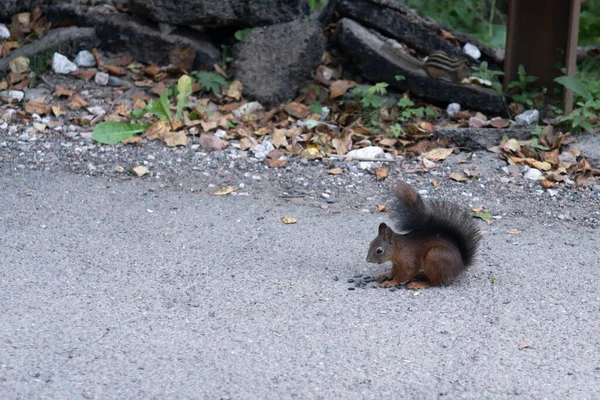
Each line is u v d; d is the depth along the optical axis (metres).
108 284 7.11
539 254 7.97
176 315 6.55
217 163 10.32
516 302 6.87
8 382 5.48
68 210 8.85
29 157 10.30
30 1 13.48
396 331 6.30
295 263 7.68
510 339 6.21
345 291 7.05
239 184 9.80
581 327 6.43
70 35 12.73
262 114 11.66
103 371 5.66
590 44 15.41
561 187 9.91
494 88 12.08
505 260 7.79
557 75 11.93
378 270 7.57
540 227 8.81
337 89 12.22
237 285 7.13
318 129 11.27
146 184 9.73
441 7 16.48
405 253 7.03
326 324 6.41
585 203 9.51
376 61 12.33
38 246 7.89
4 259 7.56
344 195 9.62
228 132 11.13
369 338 6.19
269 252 7.92
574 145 10.96
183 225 8.56
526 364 5.85
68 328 6.28
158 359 5.84
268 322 6.44
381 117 11.55
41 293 6.89
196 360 5.83
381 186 9.88
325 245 8.14
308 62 12.20
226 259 7.71
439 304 6.80
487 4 17.16
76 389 5.43
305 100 12.07
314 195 9.60
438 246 7.04
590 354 6.01
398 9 12.95
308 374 5.67
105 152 10.52
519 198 9.61
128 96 12.04
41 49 12.56
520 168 10.33
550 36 11.82
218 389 5.47
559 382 5.62
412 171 10.24
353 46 12.50
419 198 7.22
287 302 6.80
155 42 12.65
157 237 8.23
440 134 11.03
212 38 13.27
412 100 12.26
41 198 9.15
